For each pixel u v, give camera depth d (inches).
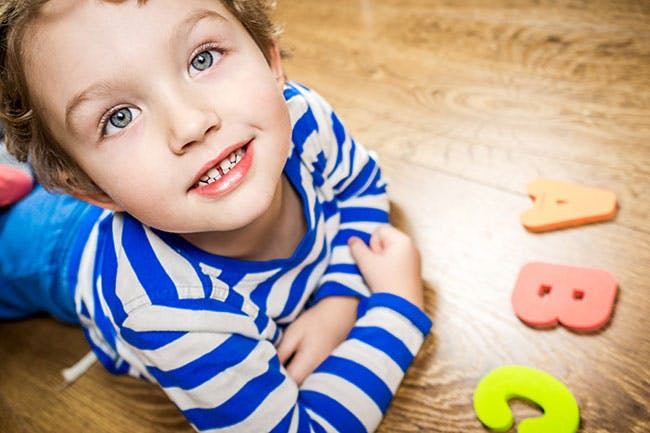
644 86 41.7
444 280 34.3
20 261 37.7
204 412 27.2
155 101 22.5
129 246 27.4
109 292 27.2
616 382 27.8
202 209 24.3
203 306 26.6
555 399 27.4
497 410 27.8
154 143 22.9
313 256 31.8
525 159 39.3
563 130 40.4
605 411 27.0
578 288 31.2
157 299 26.0
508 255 34.4
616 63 44.3
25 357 38.7
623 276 31.5
